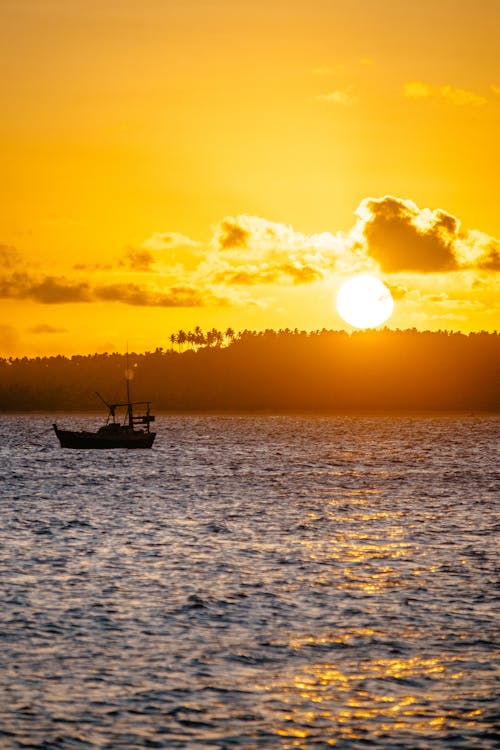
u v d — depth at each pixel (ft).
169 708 160.76
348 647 192.85
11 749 145.38
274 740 149.38
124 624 208.85
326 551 304.30
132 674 176.45
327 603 228.63
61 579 255.09
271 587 246.47
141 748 146.30
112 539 329.11
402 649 191.52
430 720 156.46
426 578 258.78
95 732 151.53
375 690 168.96
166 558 289.53
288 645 194.08
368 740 149.38
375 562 283.79
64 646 192.54
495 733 151.64
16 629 204.03
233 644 194.70
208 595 236.43
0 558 288.10
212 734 151.12
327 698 165.27
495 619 213.66
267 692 168.04
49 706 161.07
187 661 183.73
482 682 172.65
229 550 305.73
